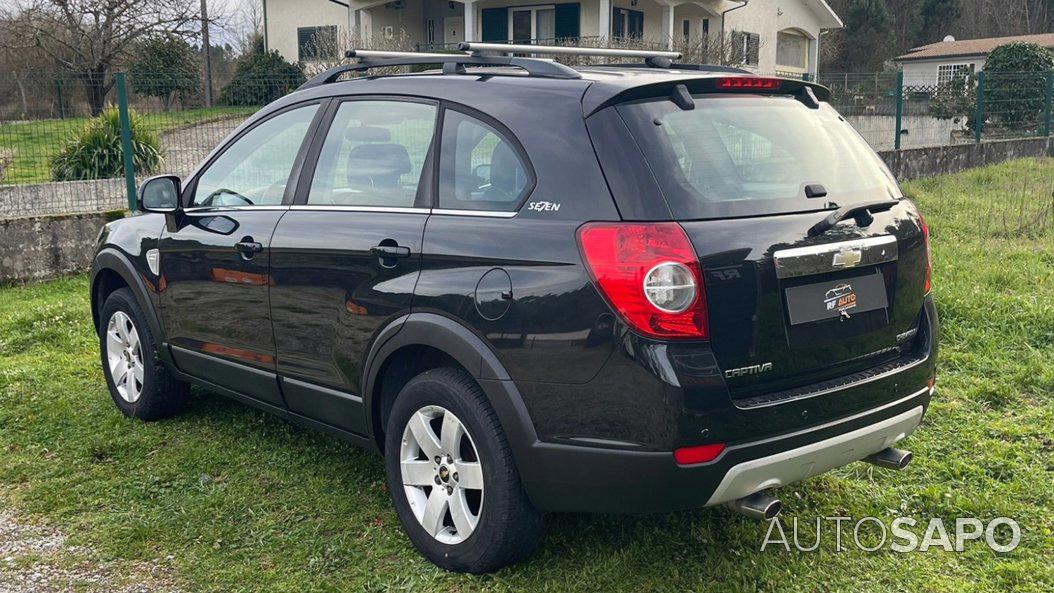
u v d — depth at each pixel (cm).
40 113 1039
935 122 1797
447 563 332
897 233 329
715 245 279
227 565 343
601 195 289
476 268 310
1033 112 1888
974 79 1825
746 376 284
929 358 338
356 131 378
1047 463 406
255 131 430
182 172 1158
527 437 298
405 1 2872
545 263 293
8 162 1022
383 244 341
